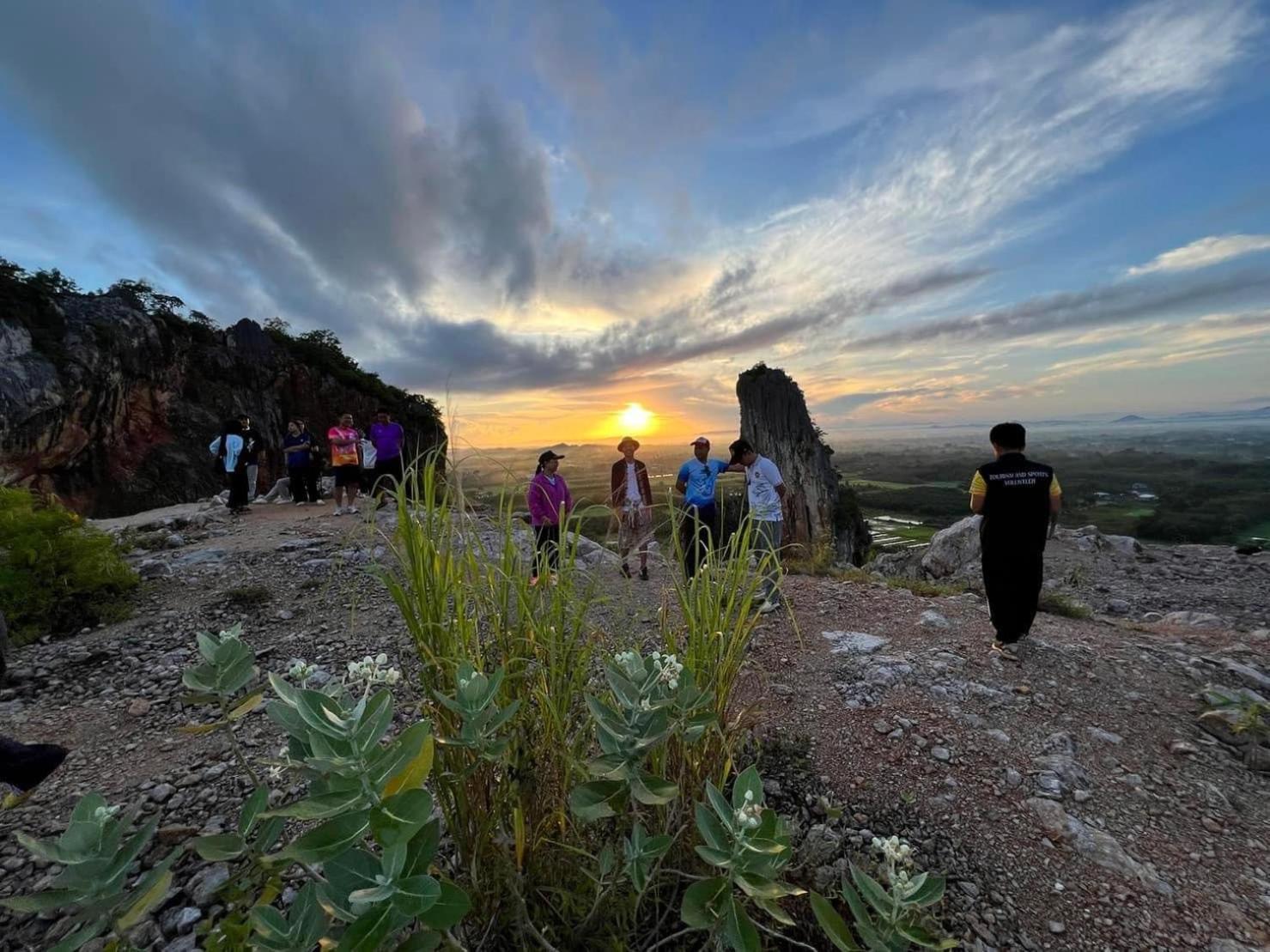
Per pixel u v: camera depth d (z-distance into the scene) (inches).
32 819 96.3
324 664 155.7
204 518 383.6
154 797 100.0
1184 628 218.7
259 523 365.7
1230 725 122.3
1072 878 83.7
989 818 95.3
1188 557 386.0
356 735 43.2
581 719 71.4
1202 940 74.3
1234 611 271.3
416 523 63.1
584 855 65.5
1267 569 341.1
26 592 183.0
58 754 94.6
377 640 169.0
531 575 71.1
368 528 65.2
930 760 110.7
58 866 85.8
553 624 68.6
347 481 379.9
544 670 66.0
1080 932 75.0
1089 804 99.8
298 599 205.6
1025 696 136.2
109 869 42.5
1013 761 110.5
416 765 46.6
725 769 74.9
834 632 181.3
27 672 155.8
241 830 49.3
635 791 52.2
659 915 71.5
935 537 393.1
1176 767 112.7
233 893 51.8
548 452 165.8
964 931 74.0
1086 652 164.7
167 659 163.3
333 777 42.1
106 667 159.9
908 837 90.4
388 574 62.3
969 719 125.3
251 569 240.4
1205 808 100.8
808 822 93.4
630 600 89.7
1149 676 151.1
